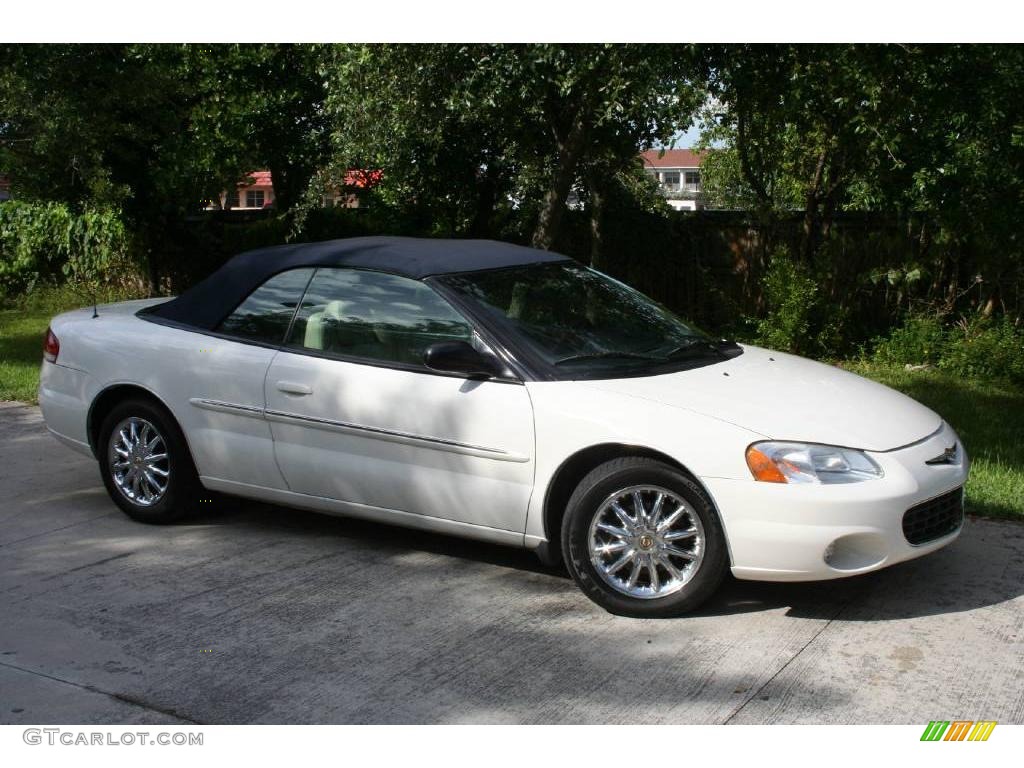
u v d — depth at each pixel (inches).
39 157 508.4
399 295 204.4
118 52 499.2
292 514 241.1
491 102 374.9
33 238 707.4
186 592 193.9
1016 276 468.8
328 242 231.1
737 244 565.0
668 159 1579.7
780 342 479.8
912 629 174.2
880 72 370.9
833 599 187.2
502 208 608.7
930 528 179.0
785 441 171.5
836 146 469.7
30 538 225.5
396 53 387.5
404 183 564.7
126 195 533.0
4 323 607.2
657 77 339.0
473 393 189.8
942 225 454.6
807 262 518.6
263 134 662.5
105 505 249.0
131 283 705.6
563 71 363.9
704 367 199.5
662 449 174.4
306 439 209.3
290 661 165.3
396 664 163.9
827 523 167.3
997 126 401.1
